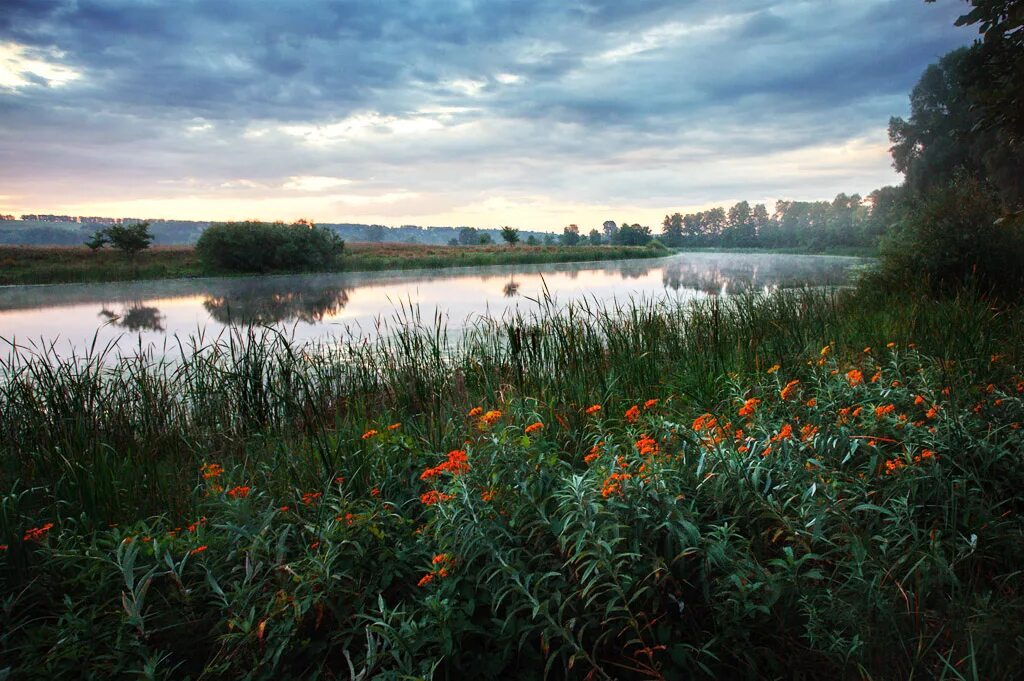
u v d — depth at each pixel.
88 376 4.63
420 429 3.66
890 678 1.77
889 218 35.69
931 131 30.70
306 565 2.13
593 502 2.04
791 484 2.23
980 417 2.89
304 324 11.64
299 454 3.50
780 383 3.67
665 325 6.17
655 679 1.85
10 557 2.39
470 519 2.10
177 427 4.43
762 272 26.47
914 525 2.05
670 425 2.88
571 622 1.78
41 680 1.88
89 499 2.93
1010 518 2.40
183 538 2.42
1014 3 4.89
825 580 2.07
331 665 2.04
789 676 1.87
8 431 4.04
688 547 1.97
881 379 3.42
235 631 2.04
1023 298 6.94
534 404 3.82
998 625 1.80
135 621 1.89
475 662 1.92
